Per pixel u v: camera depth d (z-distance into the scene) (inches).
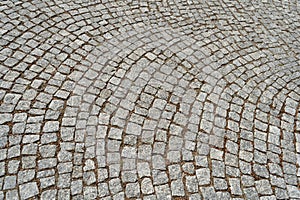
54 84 126.6
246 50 146.6
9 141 111.3
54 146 111.5
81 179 105.9
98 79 129.8
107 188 104.9
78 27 147.8
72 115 119.1
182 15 160.1
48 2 156.7
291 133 121.0
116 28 149.6
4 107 118.7
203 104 125.8
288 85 134.5
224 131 119.3
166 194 105.2
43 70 130.4
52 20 149.3
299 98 130.8
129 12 157.9
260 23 161.0
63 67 132.2
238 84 133.0
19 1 155.5
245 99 128.6
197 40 148.6
